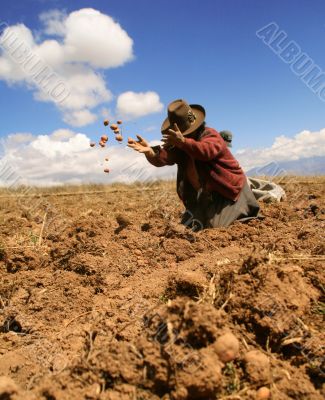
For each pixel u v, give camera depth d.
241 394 2.44
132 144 5.79
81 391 2.42
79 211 10.06
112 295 4.09
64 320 3.77
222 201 5.76
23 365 3.07
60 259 5.11
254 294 2.96
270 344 2.82
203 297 3.15
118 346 2.57
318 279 3.40
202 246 5.07
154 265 4.83
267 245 4.57
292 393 2.48
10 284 4.55
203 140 5.57
